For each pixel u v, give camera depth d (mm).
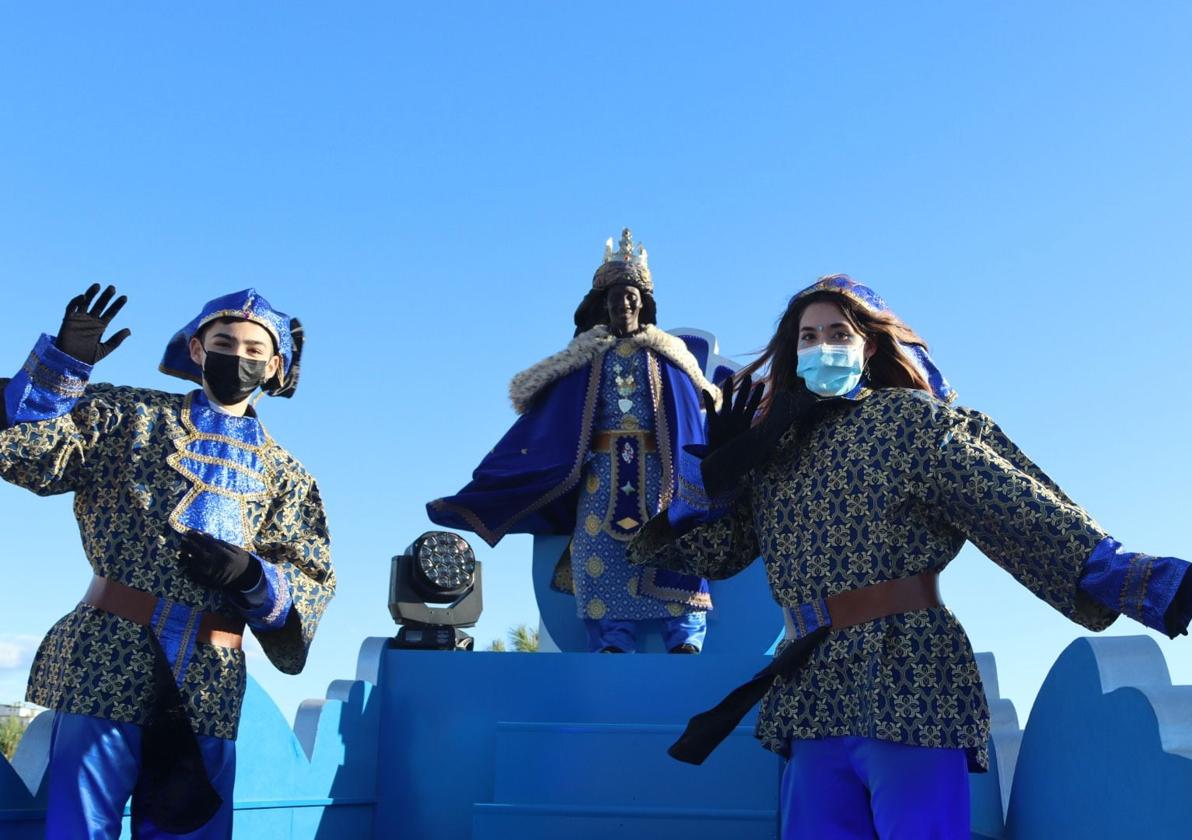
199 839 4191
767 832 5199
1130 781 3430
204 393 4605
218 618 4293
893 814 3436
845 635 3604
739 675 5699
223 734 4242
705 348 7551
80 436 4227
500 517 6566
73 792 3992
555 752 5457
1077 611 3381
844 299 3941
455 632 6355
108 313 4105
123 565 4191
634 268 6828
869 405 3818
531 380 6789
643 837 5246
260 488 4504
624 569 6402
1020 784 4336
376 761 5930
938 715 3449
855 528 3656
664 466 6480
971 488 3531
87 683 4051
